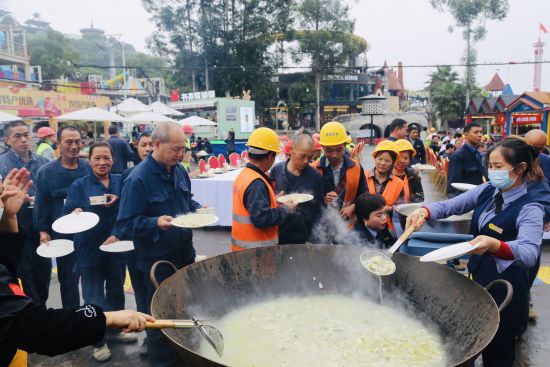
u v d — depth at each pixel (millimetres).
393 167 3674
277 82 44875
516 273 2057
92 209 3152
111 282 3307
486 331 1604
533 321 3443
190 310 1973
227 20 33031
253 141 2648
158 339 2590
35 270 3486
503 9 35312
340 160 3416
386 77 57406
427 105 50344
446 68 44344
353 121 36562
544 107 18141
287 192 3250
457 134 15734
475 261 2213
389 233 2980
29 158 4172
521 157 1964
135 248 2758
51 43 39844
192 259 2834
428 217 2299
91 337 1207
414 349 1829
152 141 2588
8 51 22109
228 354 1782
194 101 24406
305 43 37312
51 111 18594
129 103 14305
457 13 36219
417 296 2150
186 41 32969
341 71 42094
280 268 2441
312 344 1878
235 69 32531
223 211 6680
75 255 3260
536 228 1934
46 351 1150
